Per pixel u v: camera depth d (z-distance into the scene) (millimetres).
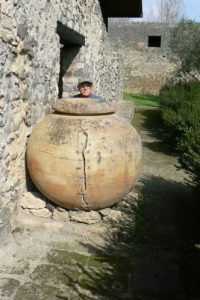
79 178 3676
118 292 3010
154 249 3713
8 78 3537
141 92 25438
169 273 3301
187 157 4832
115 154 3721
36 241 3678
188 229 4191
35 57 4234
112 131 3811
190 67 19750
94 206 3914
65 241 3723
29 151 3916
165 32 24984
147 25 25125
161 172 6609
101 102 4062
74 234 3836
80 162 3643
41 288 2990
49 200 4098
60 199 3846
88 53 7867
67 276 3172
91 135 3699
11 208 3781
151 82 25328
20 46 3752
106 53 10758
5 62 3436
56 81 5168
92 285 3074
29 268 3250
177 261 3512
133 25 25266
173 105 11484
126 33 25422
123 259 3496
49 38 4766
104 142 3703
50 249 3572
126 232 3920
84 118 3857
